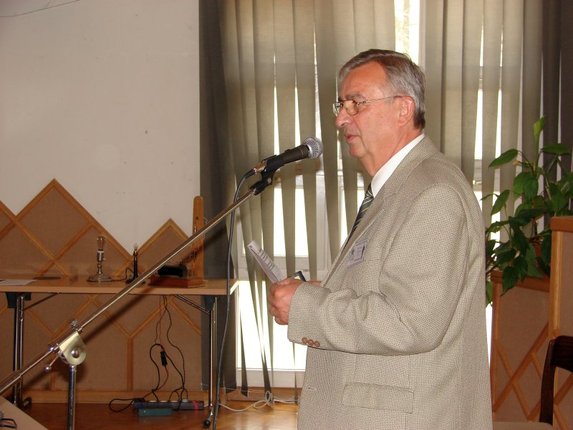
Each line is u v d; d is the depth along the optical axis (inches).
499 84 179.2
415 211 59.9
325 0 176.6
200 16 177.5
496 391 143.3
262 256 70.2
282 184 179.8
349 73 69.3
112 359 184.7
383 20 176.6
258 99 177.8
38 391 183.5
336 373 63.4
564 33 177.5
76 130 184.5
